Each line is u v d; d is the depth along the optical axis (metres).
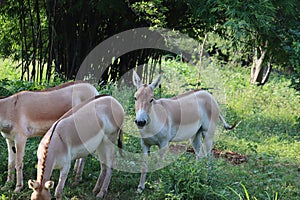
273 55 18.98
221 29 17.91
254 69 25.09
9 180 9.40
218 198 8.90
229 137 14.16
